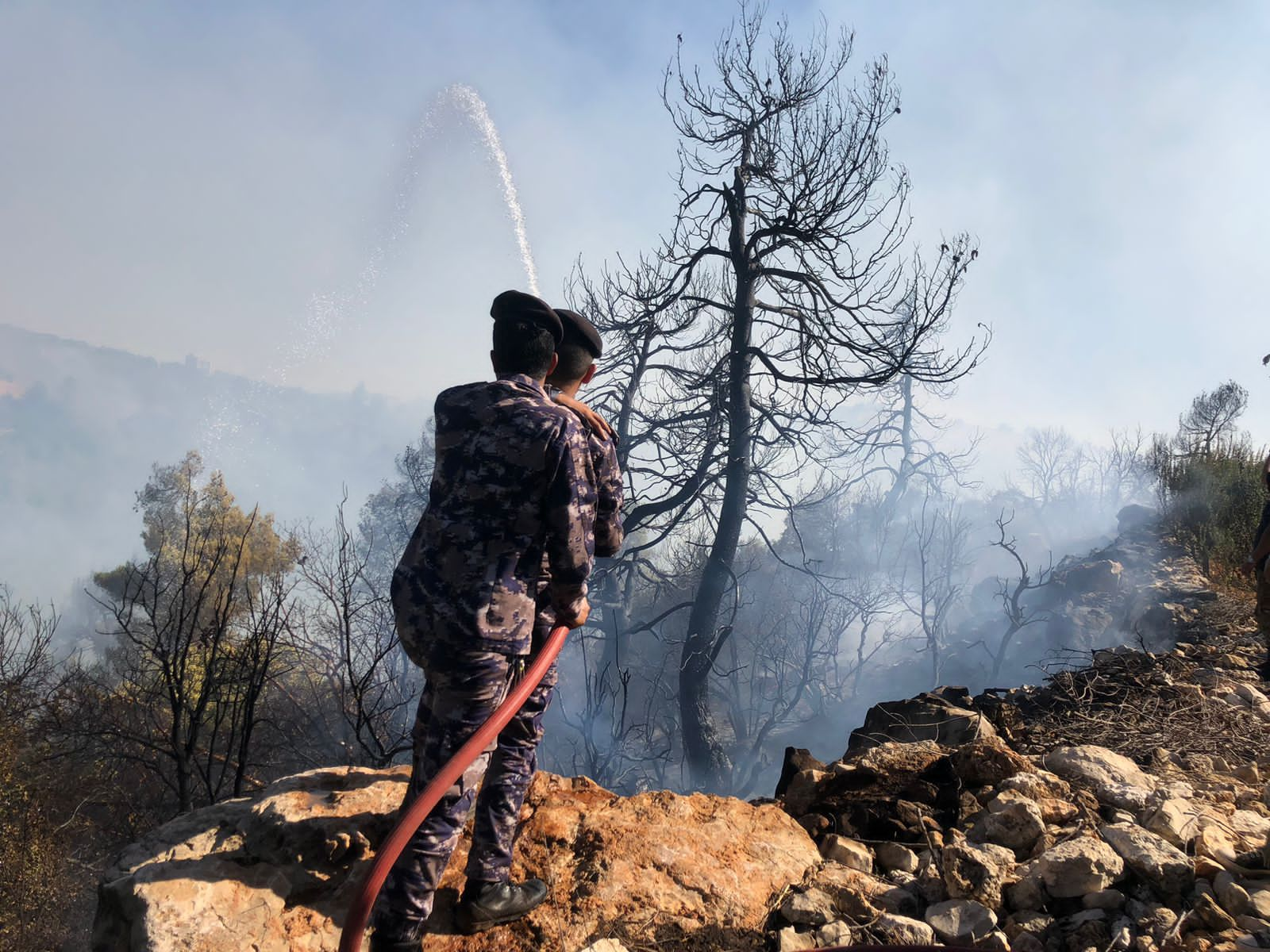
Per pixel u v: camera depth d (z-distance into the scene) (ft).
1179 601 34.91
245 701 25.95
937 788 10.71
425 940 7.78
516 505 7.22
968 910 8.34
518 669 7.34
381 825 8.79
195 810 9.28
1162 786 10.86
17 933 41.98
